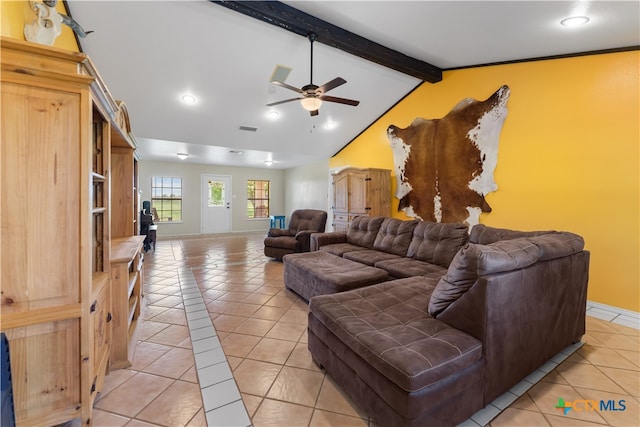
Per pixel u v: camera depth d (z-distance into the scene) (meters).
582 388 1.75
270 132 5.45
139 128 4.79
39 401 1.26
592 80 2.97
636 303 2.78
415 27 2.93
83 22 2.76
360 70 4.01
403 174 4.96
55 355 1.28
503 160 3.64
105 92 1.52
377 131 5.52
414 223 3.59
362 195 4.92
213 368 1.95
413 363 1.26
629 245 2.80
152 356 2.08
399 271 2.89
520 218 3.51
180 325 2.59
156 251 6.14
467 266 1.53
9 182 1.18
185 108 4.34
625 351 2.17
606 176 2.90
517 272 1.61
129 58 3.27
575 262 2.07
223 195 9.10
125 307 1.94
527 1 2.25
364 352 1.44
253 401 1.63
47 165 1.22
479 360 1.45
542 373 1.90
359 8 2.68
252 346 2.23
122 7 2.66
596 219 2.97
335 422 1.48
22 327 1.22
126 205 2.68
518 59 3.46
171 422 1.48
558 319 1.95
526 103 3.43
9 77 1.15
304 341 2.32
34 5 1.46
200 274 4.32
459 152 4.10
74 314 1.29
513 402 1.63
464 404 1.39
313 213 5.67
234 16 2.86
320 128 5.57
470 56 3.57
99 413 1.53
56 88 1.22
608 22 2.40
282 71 3.76
